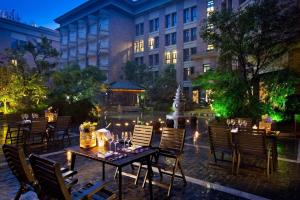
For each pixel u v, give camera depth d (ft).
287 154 25.05
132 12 143.74
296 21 35.91
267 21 36.04
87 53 148.36
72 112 45.14
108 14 136.05
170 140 16.26
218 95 41.68
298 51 40.42
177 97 41.47
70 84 62.13
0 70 49.70
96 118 48.67
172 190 15.20
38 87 55.01
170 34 127.54
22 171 10.10
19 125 24.57
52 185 8.79
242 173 18.37
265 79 39.14
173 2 124.06
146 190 15.11
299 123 36.06
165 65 121.08
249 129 19.86
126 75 121.80
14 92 50.83
